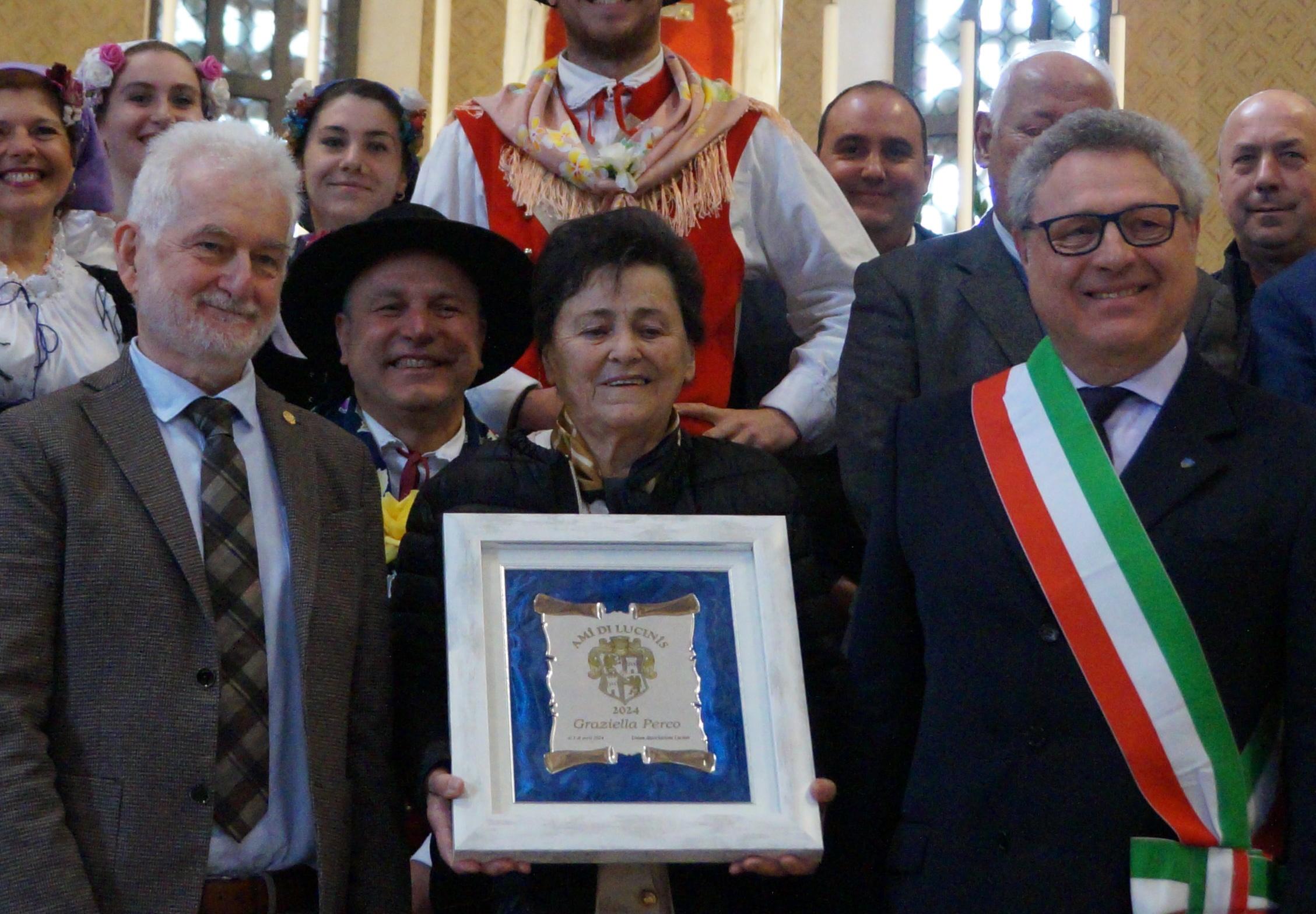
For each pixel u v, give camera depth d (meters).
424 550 2.91
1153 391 2.71
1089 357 2.71
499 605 2.72
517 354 3.68
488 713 2.63
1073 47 3.84
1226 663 2.53
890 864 2.69
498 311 3.63
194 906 2.59
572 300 2.96
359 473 2.98
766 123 4.02
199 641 2.68
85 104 3.94
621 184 3.84
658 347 2.94
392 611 2.93
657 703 2.68
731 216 3.93
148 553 2.68
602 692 2.68
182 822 2.62
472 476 2.95
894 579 2.84
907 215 4.91
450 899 2.93
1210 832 2.48
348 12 8.85
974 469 2.75
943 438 2.82
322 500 2.89
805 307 4.04
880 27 9.16
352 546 2.90
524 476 2.96
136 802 2.60
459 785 2.57
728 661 2.74
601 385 2.93
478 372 3.73
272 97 8.78
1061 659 2.58
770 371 4.14
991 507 2.70
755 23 6.86
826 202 4.03
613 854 2.56
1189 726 2.51
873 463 3.47
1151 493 2.60
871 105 4.86
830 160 4.88
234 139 2.90
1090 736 2.55
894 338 3.57
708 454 3.02
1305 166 4.47
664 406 2.95
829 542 3.89
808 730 2.69
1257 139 4.51
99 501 2.68
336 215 4.64
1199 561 2.54
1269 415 2.65
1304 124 4.49
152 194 2.86
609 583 2.76
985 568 2.67
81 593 2.64
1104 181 2.69
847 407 3.57
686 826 2.59
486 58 8.90
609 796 2.61
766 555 2.80
